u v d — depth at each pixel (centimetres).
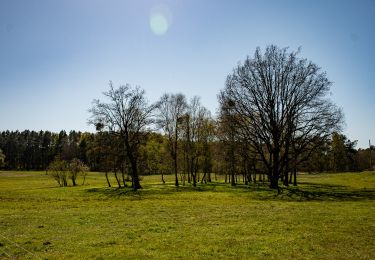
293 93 5566
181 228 2150
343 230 2036
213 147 7844
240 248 1653
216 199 4184
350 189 5575
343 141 12888
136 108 7075
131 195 5138
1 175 14338
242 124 5744
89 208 3228
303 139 5669
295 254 1546
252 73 5747
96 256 1530
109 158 7744
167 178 11869
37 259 1488
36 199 4509
